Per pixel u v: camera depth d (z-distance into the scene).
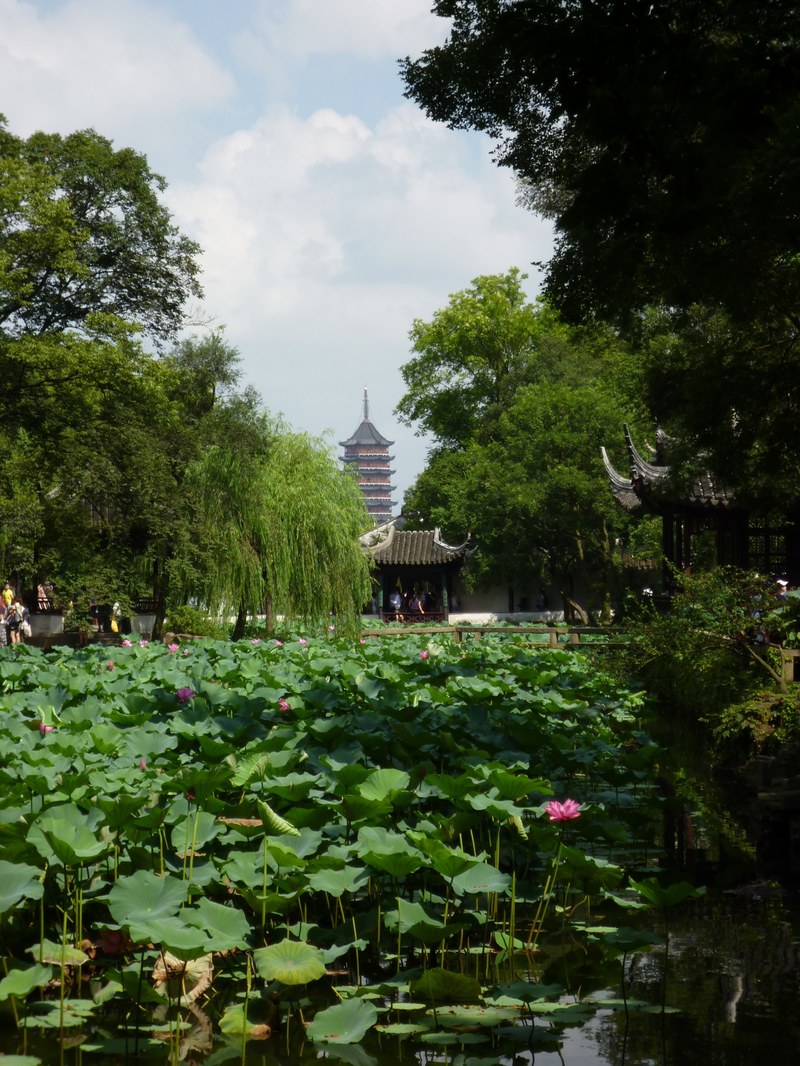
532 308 49.84
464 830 5.82
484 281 50.41
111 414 25.36
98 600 26.84
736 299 11.11
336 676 11.48
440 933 4.59
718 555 21.89
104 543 28.03
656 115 6.59
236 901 5.49
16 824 4.72
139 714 7.93
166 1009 4.50
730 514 20.86
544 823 6.52
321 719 7.97
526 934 5.45
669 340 14.85
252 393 26.31
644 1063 3.97
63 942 4.45
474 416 49.38
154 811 5.05
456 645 19.09
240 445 25.09
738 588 12.92
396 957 5.05
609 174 6.60
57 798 5.26
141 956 4.70
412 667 12.55
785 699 10.24
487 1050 4.11
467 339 49.31
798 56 6.15
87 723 7.44
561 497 37.66
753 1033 4.24
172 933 4.00
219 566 24.58
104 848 4.45
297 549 24.86
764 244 10.12
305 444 26.11
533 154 10.84
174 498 24.75
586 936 5.44
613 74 6.15
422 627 24.66
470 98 10.37
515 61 6.48
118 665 13.10
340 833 5.68
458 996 4.58
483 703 9.91
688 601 13.71
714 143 6.56
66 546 26.81
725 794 9.41
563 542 39.53
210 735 7.54
